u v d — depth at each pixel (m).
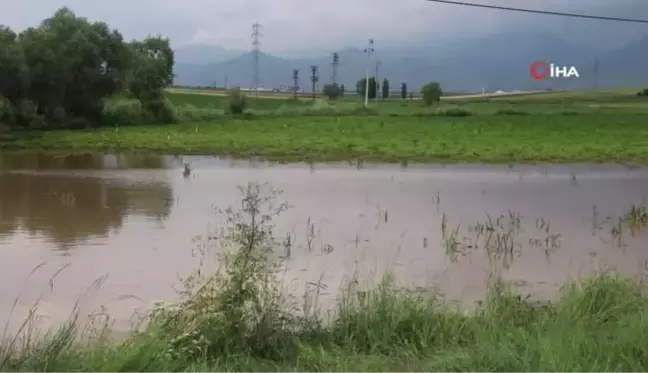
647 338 6.41
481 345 6.45
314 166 29.36
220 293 7.22
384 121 53.16
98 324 8.54
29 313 8.48
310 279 10.81
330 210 18.08
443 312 7.86
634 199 20.81
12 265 11.90
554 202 20.09
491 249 13.41
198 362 6.29
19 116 42.75
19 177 24.83
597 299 8.19
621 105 74.69
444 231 15.20
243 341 6.95
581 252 13.29
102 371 5.88
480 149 34.69
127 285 10.55
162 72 51.84
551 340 6.38
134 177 25.05
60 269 11.36
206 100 76.31
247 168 28.38
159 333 6.70
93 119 47.34
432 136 41.97
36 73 42.62
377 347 7.05
